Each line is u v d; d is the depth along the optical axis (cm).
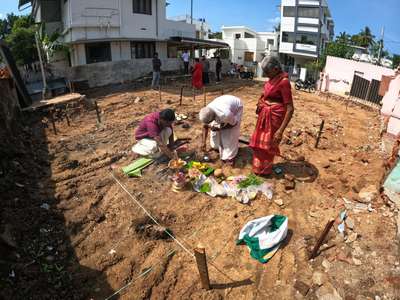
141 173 543
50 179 529
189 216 437
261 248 375
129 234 405
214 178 524
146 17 1927
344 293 319
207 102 1135
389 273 337
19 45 1808
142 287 333
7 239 360
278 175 545
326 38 4462
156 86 1533
